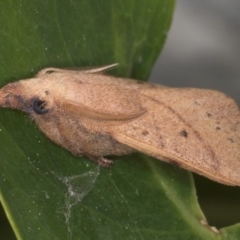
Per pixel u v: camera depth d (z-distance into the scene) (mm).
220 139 142
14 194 126
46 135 137
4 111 134
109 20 147
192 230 142
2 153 129
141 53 152
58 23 140
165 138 140
